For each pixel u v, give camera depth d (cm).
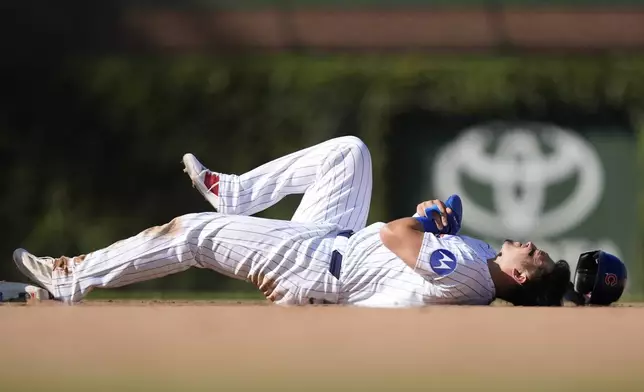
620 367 1192
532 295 1959
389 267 1955
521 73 4984
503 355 1280
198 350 1292
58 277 2011
